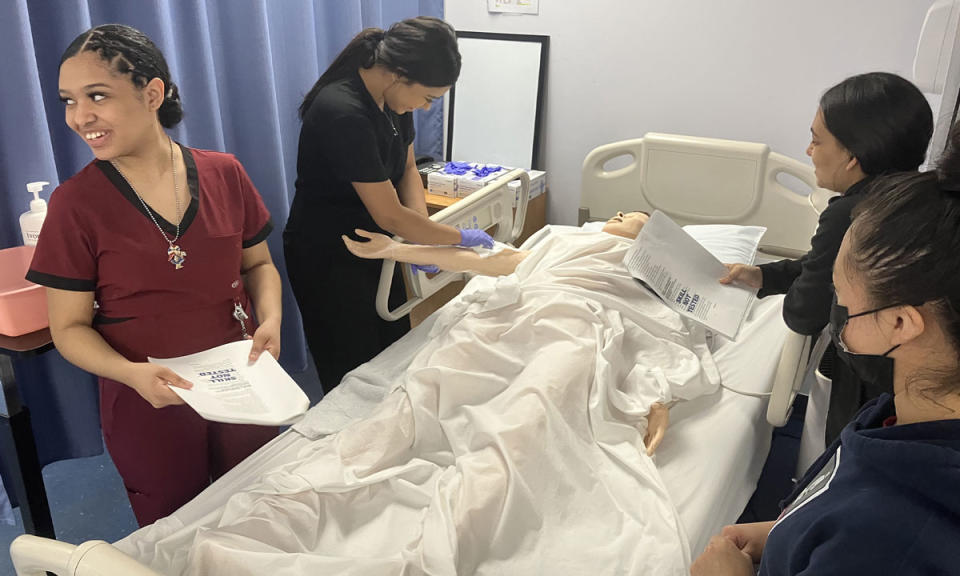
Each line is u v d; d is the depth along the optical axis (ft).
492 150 10.74
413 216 6.26
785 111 8.99
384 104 6.46
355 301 6.86
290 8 8.05
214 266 4.96
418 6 10.18
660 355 5.84
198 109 7.17
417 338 6.49
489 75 10.43
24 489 5.40
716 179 8.52
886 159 4.54
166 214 4.70
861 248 2.05
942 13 6.10
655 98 9.65
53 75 6.26
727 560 2.84
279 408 4.50
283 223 8.19
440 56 5.86
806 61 8.69
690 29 9.16
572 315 5.75
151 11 6.45
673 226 6.00
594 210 9.32
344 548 4.30
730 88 9.19
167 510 5.37
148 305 4.80
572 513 4.52
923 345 2.02
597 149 9.03
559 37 9.91
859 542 1.95
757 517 6.98
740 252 7.50
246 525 4.13
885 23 8.18
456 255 6.31
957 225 1.89
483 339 5.65
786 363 5.27
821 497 2.18
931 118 4.52
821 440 5.86
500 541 4.27
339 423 5.43
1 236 6.11
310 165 6.38
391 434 4.94
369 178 6.04
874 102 4.49
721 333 5.50
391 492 4.64
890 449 1.96
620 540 4.35
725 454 5.17
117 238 4.56
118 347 4.86
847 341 2.22
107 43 4.22
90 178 4.50
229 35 7.45
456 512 4.21
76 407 7.05
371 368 6.04
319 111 6.07
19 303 4.92
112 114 4.28
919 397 2.06
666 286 5.79
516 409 4.83
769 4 8.66
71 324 4.66
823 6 8.41
